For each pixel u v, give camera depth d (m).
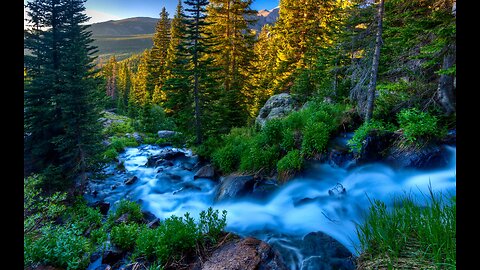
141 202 13.59
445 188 7.76
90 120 16.58
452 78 10.28
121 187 16.94
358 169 10.36
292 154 12.19
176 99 20.70
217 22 29.84
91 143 16.83
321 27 25.09
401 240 3.85
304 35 26.19
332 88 19.19
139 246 6.88
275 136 14.22
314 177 11.11
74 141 16.33
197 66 20.36
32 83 16.20
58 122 16.50
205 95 20.81
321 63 20.27
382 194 8.59
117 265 6.86
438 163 8.90
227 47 29.56
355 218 7.76
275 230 7.98
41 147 16.55
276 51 36.03
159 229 6.93
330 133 12.94
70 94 15.83
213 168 16.25
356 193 9.14
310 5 25.97
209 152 18.81
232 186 11.93
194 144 20.75
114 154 25.23
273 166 13.06
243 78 32.84
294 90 23.53
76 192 15.63
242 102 27.27
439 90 10.69
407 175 9.12
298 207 9.45
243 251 5.76
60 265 6.61
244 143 16.11
